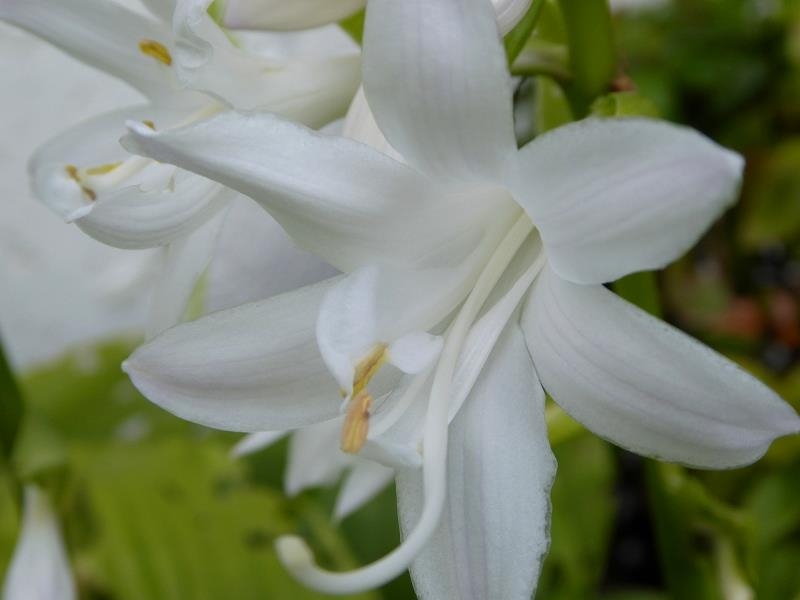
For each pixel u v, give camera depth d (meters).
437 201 0.19
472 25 0.18
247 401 0.19
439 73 0.18
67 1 0.21
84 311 0.46
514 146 0.18
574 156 0.18
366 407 0.19
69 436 0.39
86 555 0.32
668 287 0.49
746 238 0.50
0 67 0.42
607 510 0.36
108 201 0.20
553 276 0.20
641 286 0.23
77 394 0.40
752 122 0.50
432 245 0.20
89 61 0.21
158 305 0.21
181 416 0.19
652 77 0.50
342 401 0.19
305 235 0.19
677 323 0.49
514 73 0.22
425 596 0.20
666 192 0.17
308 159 0.18
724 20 0.50
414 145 0.19
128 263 0.34
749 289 0.51
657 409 0.19
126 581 0.32
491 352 0.20
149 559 0.32
